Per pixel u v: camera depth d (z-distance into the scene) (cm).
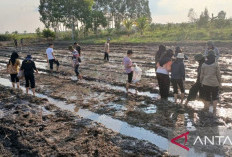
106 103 935
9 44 4484
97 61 1964
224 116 757
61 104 952
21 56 2544
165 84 909
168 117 768
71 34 5706
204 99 775
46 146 607
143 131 686
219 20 4200
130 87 1148
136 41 3644
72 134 672
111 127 723
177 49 947
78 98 1012
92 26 5394
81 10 5150
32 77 1045
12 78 1170
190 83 1164
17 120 776
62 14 5162
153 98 956
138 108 866
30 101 977
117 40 4022
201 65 805
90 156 557
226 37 3133
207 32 3619
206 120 731
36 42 4912
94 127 712
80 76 1352
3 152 593
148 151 570
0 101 998
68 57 2327
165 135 654
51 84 1266
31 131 690
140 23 4622
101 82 1277
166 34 4078
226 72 1385
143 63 1761
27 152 584
